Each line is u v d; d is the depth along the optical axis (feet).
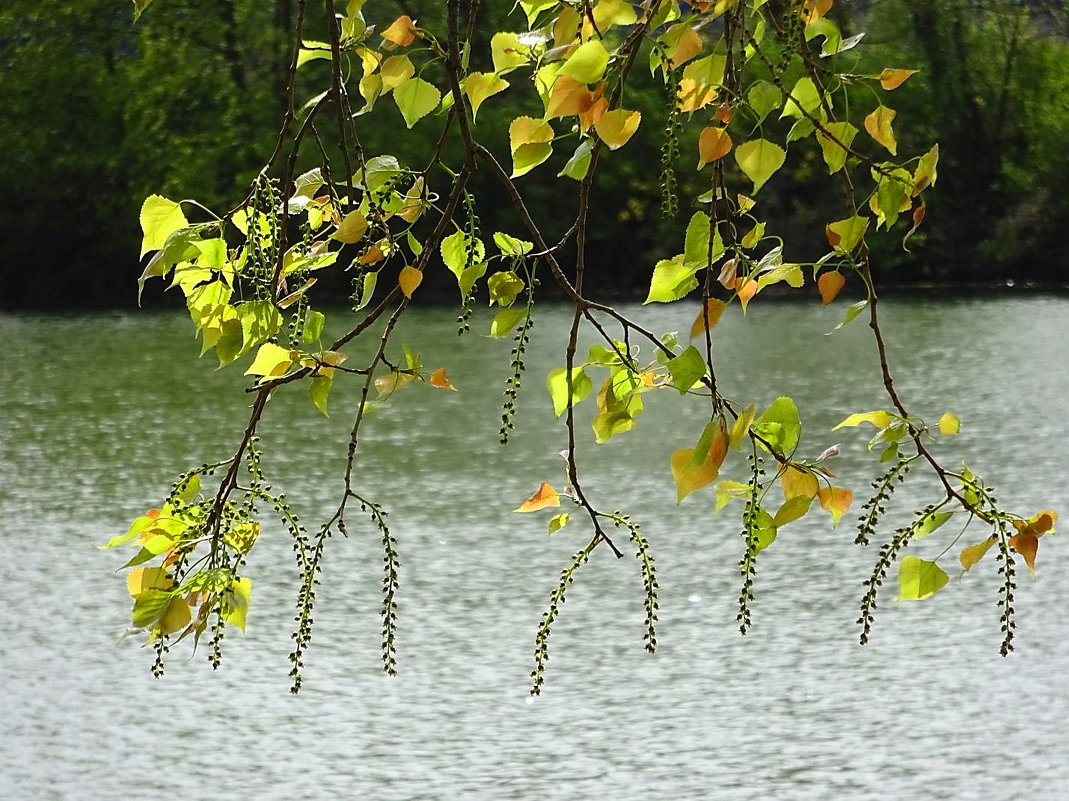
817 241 114.42
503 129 118.52
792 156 112.37
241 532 6.49
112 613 41.14
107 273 140.05
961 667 35.86
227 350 6.11
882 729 32.40
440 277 133.18
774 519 6.11
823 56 5.95
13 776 30.66
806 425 69.62
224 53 134.72
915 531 6.22
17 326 117.70
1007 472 58.29
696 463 5.86
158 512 6.34
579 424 70.33
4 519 52.21
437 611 41.60
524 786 29.96
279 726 33.32
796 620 40.06
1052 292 139.44
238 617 6.15
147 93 131.75
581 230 6.41
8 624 40.11
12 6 136.98
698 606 41.60
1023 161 144.97
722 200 6.08
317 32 128.57
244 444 6.32
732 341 102.99
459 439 68.13
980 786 29.22
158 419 73.20
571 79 5.72
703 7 5.87
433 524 51.60
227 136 129.39
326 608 41.83
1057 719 32.42
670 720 33.17
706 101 5.91
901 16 138.72
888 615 40.11
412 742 32.30
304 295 6.20
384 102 116.57
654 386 6.52
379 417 73.97
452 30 6.56
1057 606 40.22
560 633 39.47
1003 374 85.56
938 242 144.66
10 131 136.87
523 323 6.31
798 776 30.07
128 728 33.09
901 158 134.00
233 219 6.21
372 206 6.36
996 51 142.31
